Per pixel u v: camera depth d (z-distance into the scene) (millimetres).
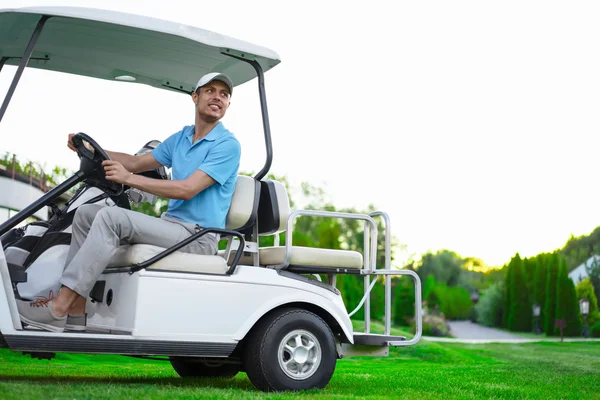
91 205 3758
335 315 4004
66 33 3949
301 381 3852
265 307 3814
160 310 3588
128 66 4406
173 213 3971
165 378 4578
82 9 3691
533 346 14500
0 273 3330
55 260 3752
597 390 4668
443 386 4551
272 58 4137
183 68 4410
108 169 3695
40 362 5641
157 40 4031
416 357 9102
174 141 4246
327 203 36812
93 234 3578
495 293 36344
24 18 3703
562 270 28656
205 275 3701
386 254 4230
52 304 3510
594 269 33594
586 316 28203
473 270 44594
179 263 3678
